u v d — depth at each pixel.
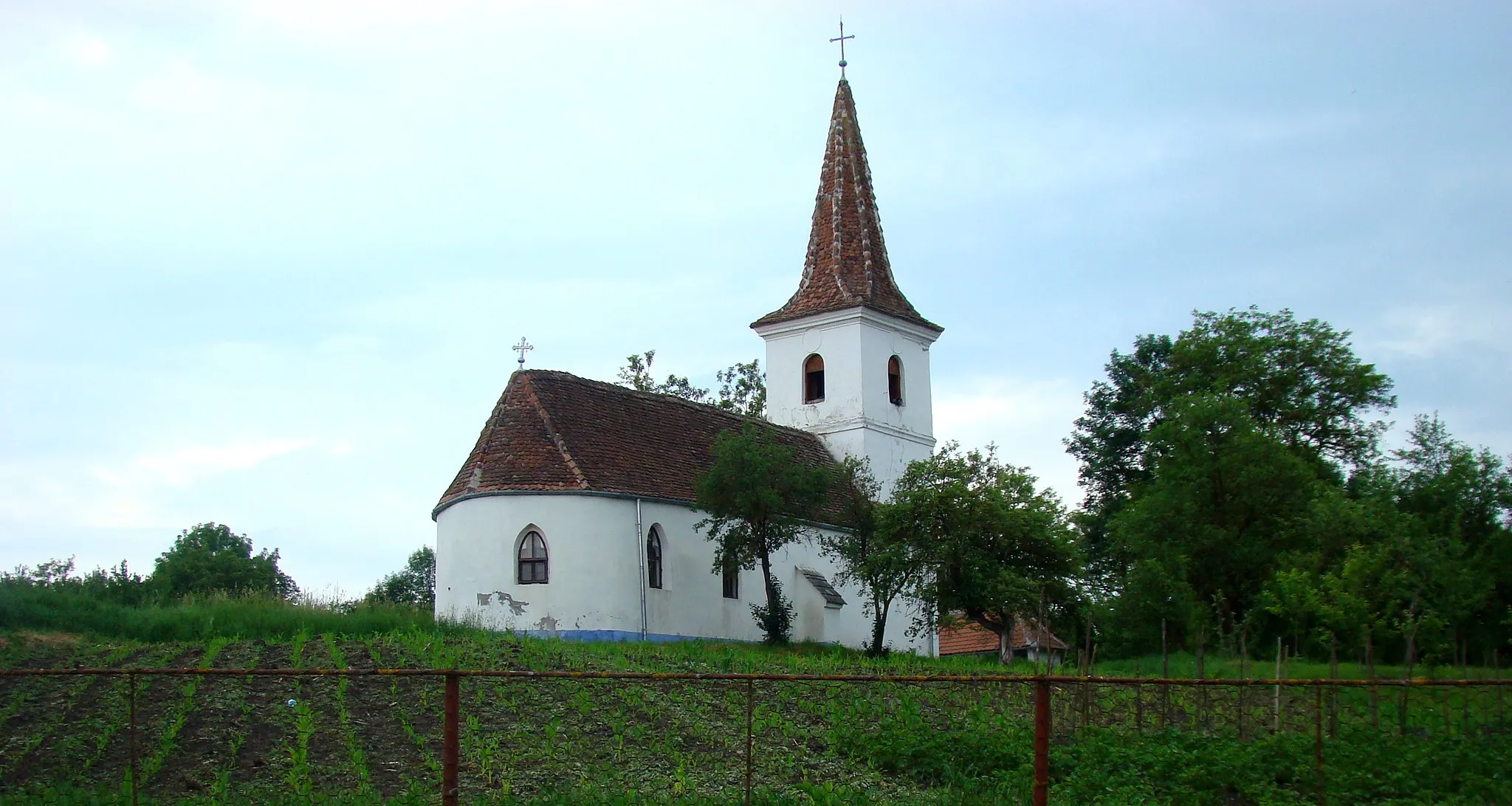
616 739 24.14
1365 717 29.61
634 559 45.41
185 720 24.25
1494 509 48.28
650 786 21.22
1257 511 45.69
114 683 26.91
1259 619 45.44
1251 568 44.91
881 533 47.16
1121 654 59.62
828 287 59.97
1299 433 66.81
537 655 32.88
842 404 58.84
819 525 52.94
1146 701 31.02
